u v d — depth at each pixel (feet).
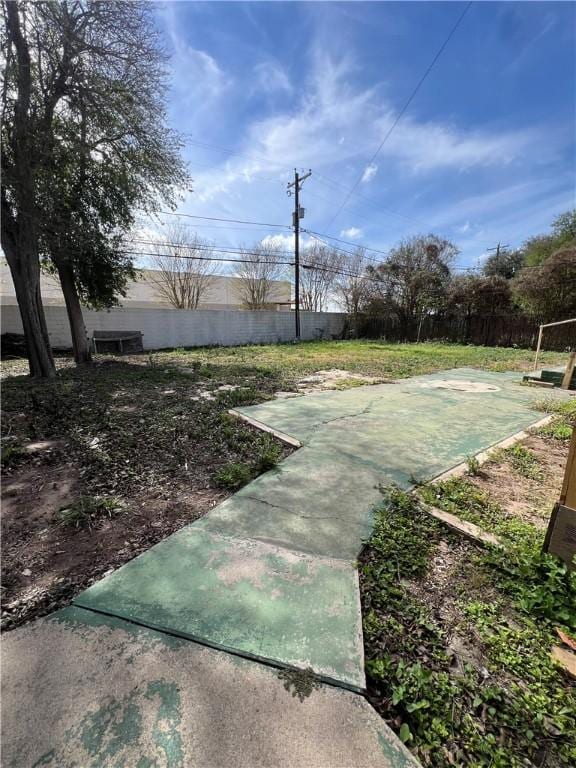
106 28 18.88
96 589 4.97
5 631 4.32
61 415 13.52
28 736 3.17
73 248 22.82
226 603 4.71
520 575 5.33
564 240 44.52
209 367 26.12
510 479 8.75
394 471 8.90
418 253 55.21
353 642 4.17
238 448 10.43
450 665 4.03
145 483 8.41
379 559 5.72
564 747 3.26
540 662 4.07
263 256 67.82
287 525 6.56
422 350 41.34
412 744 3.22
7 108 17.30
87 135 21.80
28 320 21.12
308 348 43.04
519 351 40.19
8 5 16.39
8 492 7.98
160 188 25.76
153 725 3.26
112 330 37.91
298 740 3.18
